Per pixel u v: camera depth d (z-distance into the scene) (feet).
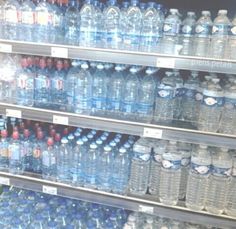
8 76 6.50
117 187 6.26
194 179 5.89
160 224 6.22
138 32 5.70
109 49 5.35
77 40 6.18
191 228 5.97
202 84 5.81
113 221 6.41
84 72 6.25
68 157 6.49
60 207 6.81
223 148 5.43
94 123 5.73
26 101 6.50
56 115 5.91
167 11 6.68
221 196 5.73
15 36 6.32
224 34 5.28
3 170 6.74
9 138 6.79
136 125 5.53
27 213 6.71
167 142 6.08
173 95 5.91
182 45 5.66
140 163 6.23
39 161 6.73
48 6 6.17
